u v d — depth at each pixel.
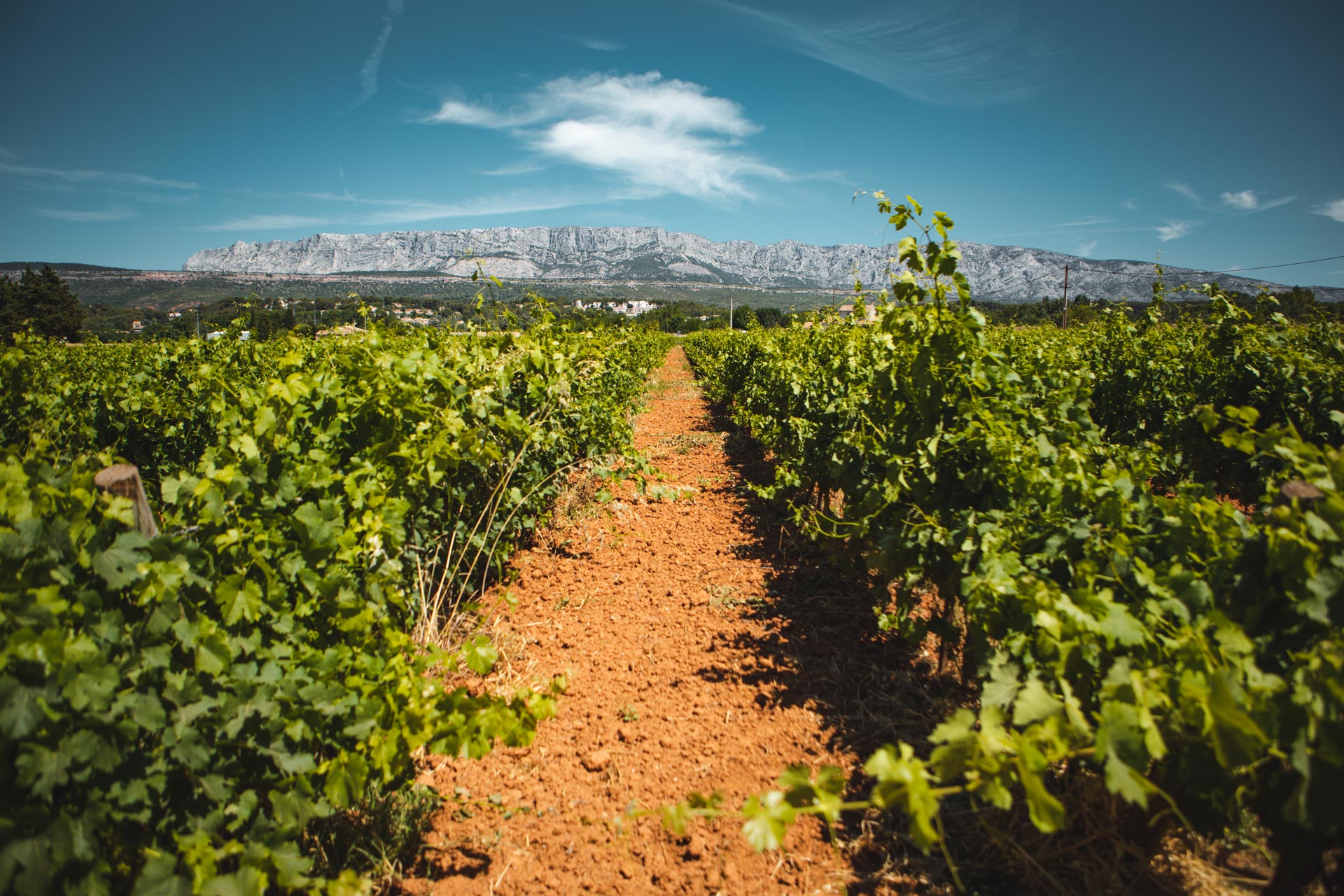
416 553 3.48
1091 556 2.26
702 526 5.80
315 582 2.21
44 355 7.35
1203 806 1.80
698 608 4.18
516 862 2.30
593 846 2.36
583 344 6.91
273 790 1.82
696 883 2.21
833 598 4.23
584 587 4.51
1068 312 21.55
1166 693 1.63
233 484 2.15
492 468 4.40
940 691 3.16
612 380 8.53
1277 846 1.62
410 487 3.27
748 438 10.09
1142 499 2.50
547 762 2.77
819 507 5.52
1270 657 1.82
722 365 13.45
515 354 5.26
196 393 5.57
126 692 1.55
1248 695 1.53
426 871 2.26
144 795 1.54
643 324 28.64
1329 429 4.94
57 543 1.52
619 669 3.48
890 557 3.07
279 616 2.10
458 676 3.35
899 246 3.20
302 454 2.94
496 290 6.40
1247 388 5.54
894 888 2.15
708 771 2.70
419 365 3.68
